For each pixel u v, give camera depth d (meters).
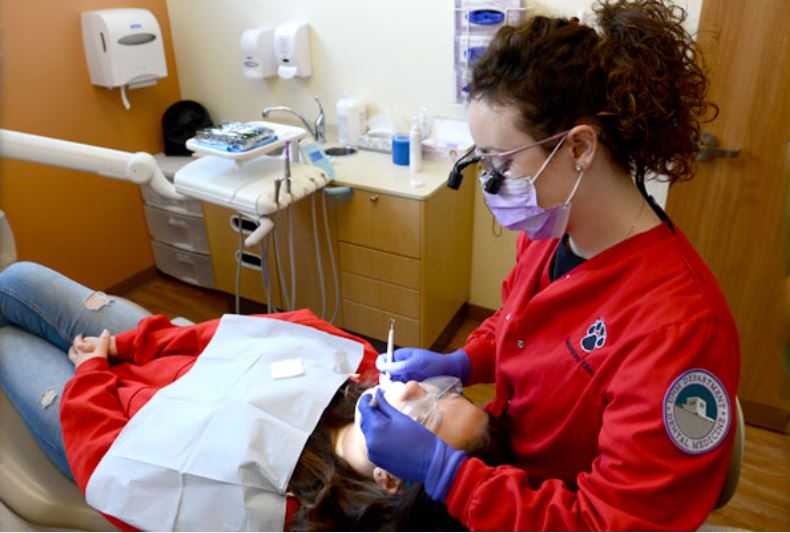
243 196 1.91
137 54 2.62
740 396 2.10
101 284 2.91
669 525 0.73
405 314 2.30
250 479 1.18
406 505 1.02
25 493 1.36
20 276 1.61
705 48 1.61
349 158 2.43
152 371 1.52
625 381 0.77
